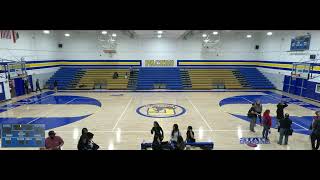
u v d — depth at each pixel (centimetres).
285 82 2209
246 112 1474
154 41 2623
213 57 2647
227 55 2645
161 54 2644
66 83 2391
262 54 2577
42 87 2342
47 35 2405
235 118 1342
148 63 2655
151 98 1916
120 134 1073
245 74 2561
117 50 2631
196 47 2630
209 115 1404
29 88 2134
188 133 823
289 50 2131
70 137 1038
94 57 2645
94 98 1917
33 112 1469
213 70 2602
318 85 1777
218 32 2488
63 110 1520
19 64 1964
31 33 2144
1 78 1758
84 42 2620
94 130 1130
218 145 944
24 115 1399
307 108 1587
